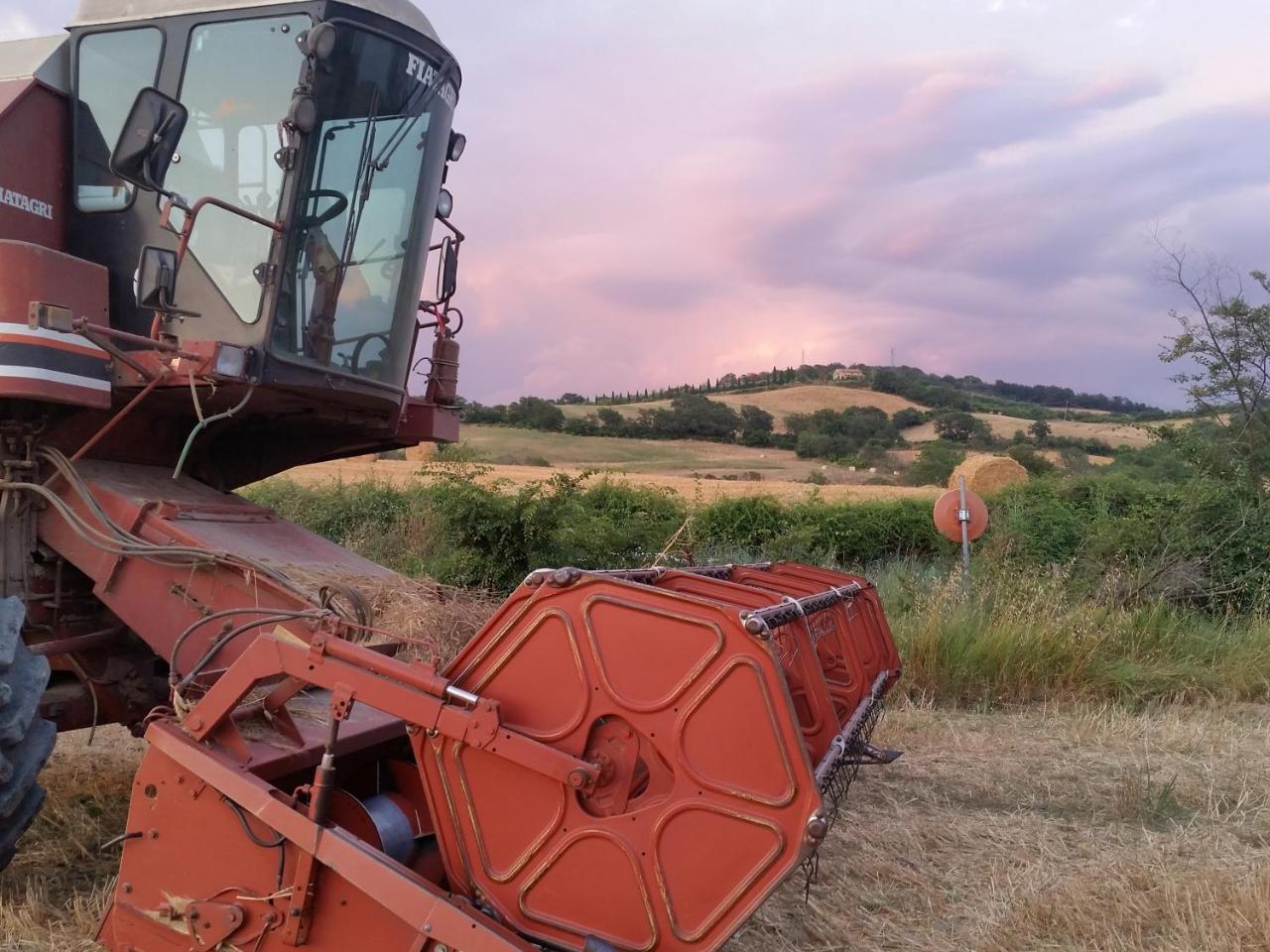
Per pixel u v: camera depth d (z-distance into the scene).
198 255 5.10
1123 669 9.11
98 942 3.62
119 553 4.60
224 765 3.41
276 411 5.95
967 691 8.78
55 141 5.30
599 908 3.04
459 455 16.47
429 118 5.88
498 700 3.21
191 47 5.18
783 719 2.87
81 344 4.55
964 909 4.56
